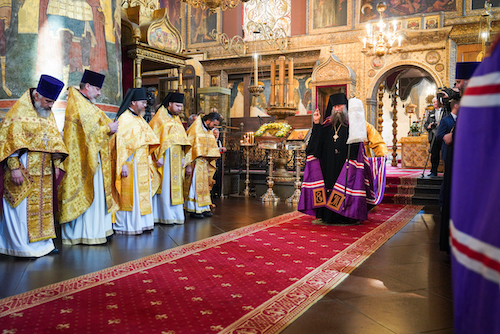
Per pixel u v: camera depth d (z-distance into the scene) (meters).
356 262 3.96
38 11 6.17
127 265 3.84
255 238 5.11
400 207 8.36
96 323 2.47
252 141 11.32
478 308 0.72
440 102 6.55
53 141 4.31
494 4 13.28
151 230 5.66
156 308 2.73
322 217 6.29
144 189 5.56
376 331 2.40
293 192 8.96
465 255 0.76
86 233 4.77
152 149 5.77
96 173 4.81
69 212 4.68
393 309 2.75
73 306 2.76
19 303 2.81
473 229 0.74
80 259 4.10
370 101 14.93
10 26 6.12
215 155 6.80
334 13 15.62
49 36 6.23
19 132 4.06
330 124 6.16
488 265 0.69
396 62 14.50
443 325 2.49
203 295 3.00
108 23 6.95
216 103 12.80
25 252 4.12
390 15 14.83
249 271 3.64
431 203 8.78
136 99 5.51
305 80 16.28
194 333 2.33
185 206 6.84
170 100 6.24
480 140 0.74
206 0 9.30
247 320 2.53
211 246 4.66
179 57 9.51
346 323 2.51
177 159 6.18
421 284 3.30
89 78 4.81
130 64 8.72
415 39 14.17
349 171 5.98
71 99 4.76
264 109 16.75
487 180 0.72
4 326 2.43
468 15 13.59
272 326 2.44
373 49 11.09
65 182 4.70
